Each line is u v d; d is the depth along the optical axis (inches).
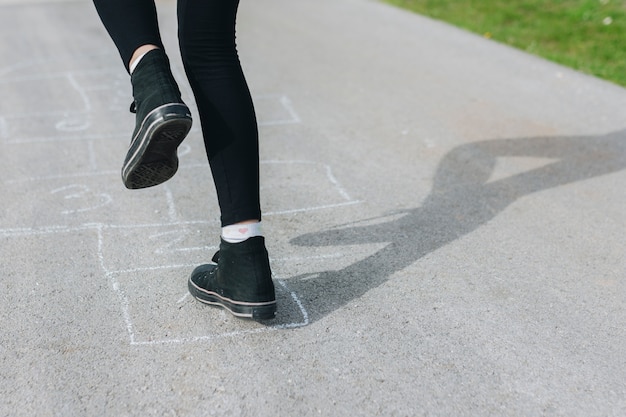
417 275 110.6
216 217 130.1
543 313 101.7
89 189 142.9
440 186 145.6
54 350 91.6
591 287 109.0
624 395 84.8
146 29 85.7
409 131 178.2
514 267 114.1
